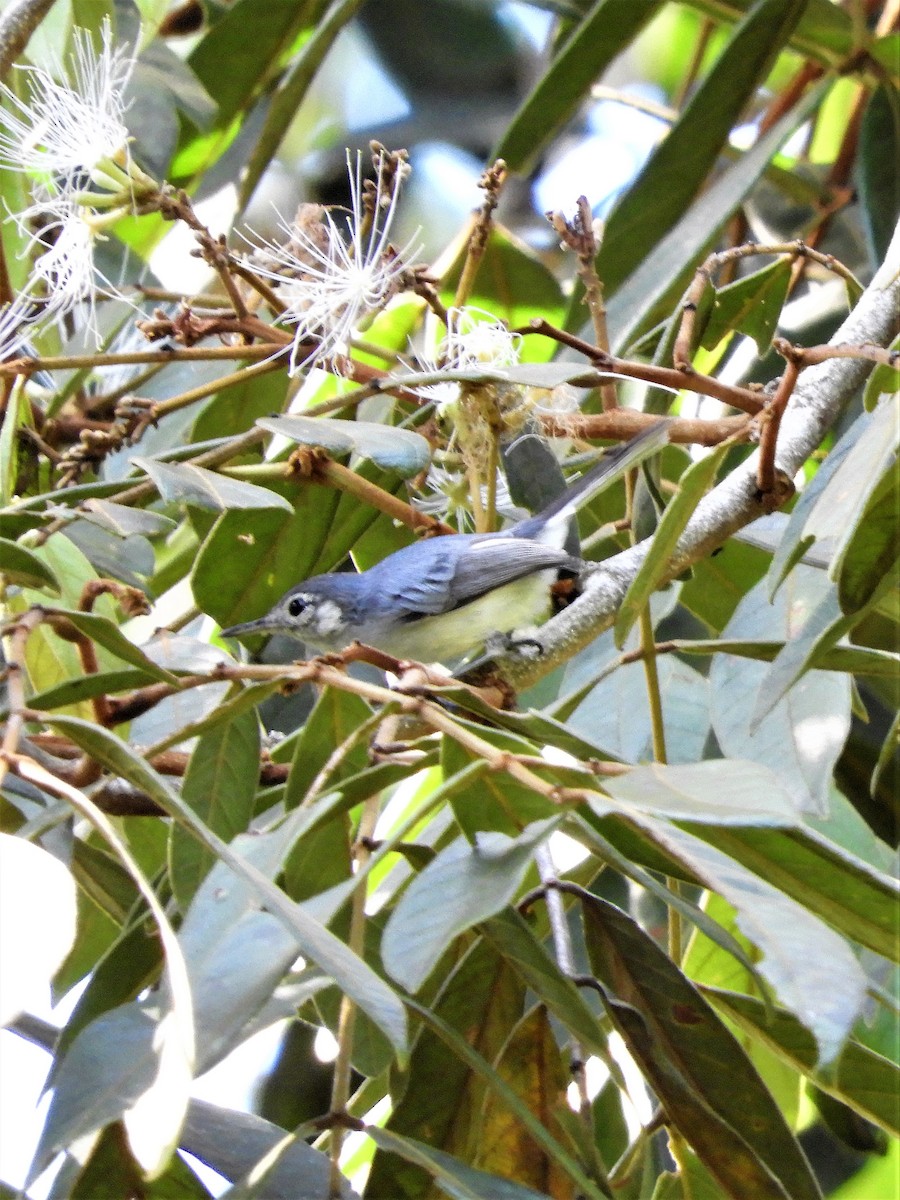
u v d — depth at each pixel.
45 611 2.47
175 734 2.69
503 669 3.58
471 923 2.16
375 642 4.55
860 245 5.60
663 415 3.89
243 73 5.55
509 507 4.58
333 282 3.59
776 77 6.75
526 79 7.88
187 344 3.71
